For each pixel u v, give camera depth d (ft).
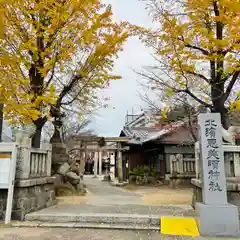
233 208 17.10
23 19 23.21
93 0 23.91
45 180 24.70
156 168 65.16
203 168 18.43
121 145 66.80
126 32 26.89
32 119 23.49
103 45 27.20
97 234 17.13
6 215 19.52
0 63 21.25
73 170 43.29
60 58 25.11
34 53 23.04
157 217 19.75
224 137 22.72
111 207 24.75
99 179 83.66
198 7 22.36
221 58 21.99
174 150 58.39
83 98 35.70
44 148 25.77
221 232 16.78
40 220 20.29
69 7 23.68
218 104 25.63
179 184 51.19
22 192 20.76
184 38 24.30
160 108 44.21
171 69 28.30
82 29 25.81
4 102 21.27
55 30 23.81
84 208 23.99
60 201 29.32
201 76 25.80
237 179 20.89
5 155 20.49
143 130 79.05
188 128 47.01
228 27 19.97
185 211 22.48
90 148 65.51
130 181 67.10
